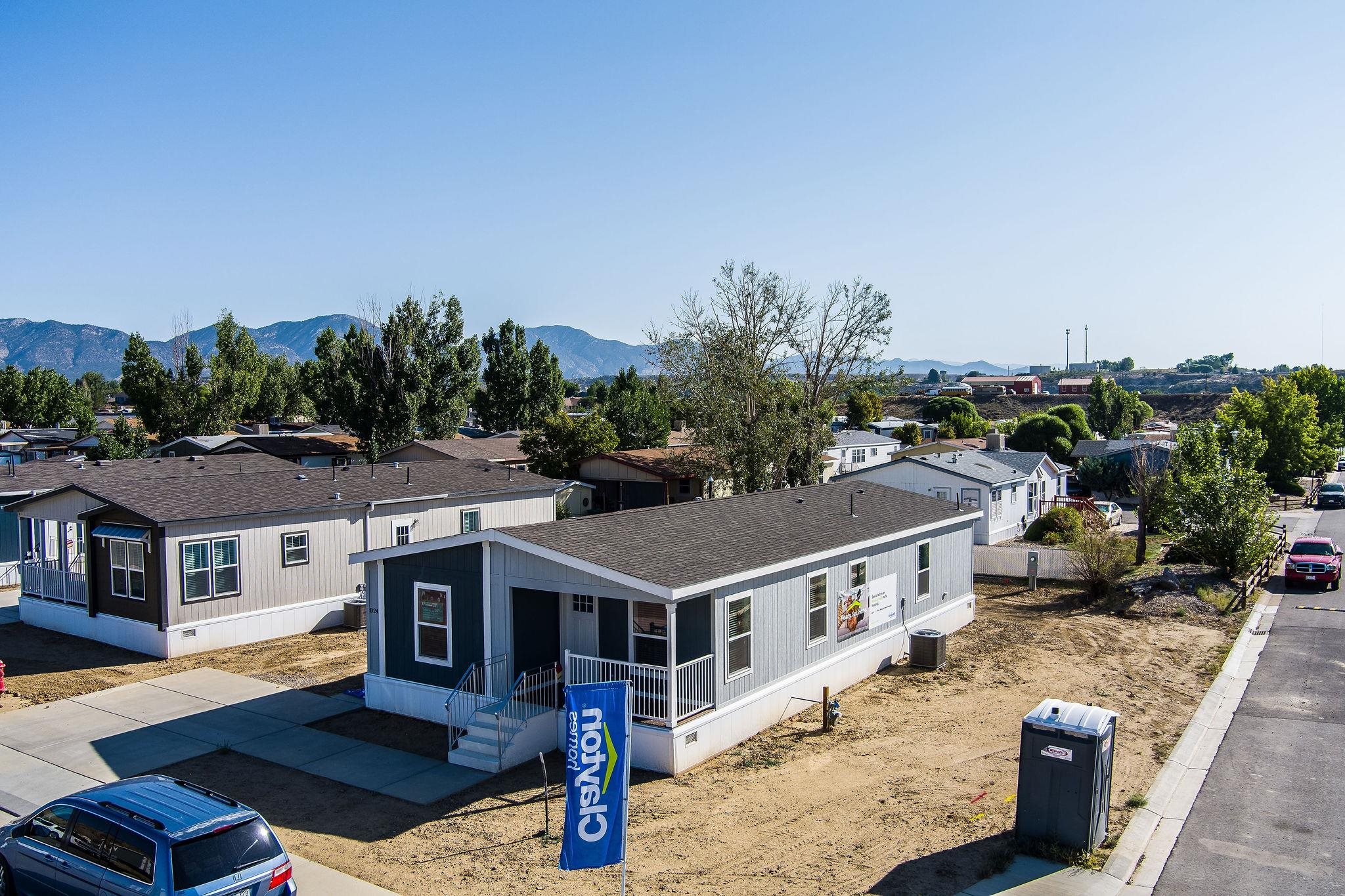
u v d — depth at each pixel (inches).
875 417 3595.0
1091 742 438.9
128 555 892.6
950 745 613.9
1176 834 469.7
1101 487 2282.2
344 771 581.0
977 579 1275.8
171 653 860.6
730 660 619.2
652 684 613.9
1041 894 407.2
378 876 438.6
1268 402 2378.2
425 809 522.0
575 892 419.5
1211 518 1143.6
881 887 415.8
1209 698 704.4
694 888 420.2
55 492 960.3
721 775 565.9
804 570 702.5
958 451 1841.8
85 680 789.9
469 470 1322.6
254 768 586.2
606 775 388.2
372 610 705.0
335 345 2655.0
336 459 2012.8
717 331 1701.5
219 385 2598.4
